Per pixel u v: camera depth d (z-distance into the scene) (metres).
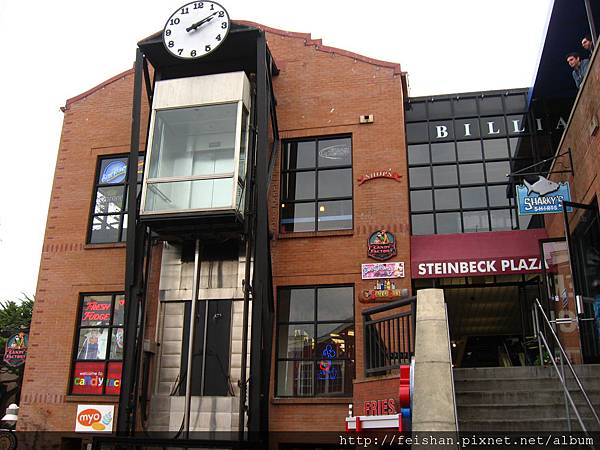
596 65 11.27
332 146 15.62
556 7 14.12
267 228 13.30
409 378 8.38
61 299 15.42
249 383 12.38
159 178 13.91
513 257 14.34
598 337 11.85
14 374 22.23
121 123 16.67
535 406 8.90
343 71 15.97
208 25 14.38
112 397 14.37
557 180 14.76
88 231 15.95
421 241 15.08
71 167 16.58
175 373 13.95
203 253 14.56
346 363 13.75
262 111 13.66
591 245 12.30
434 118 16.95
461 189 16.27
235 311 14.07
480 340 20.80
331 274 14.31
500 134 16.59
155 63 15.06
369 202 14.70
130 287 13.47
